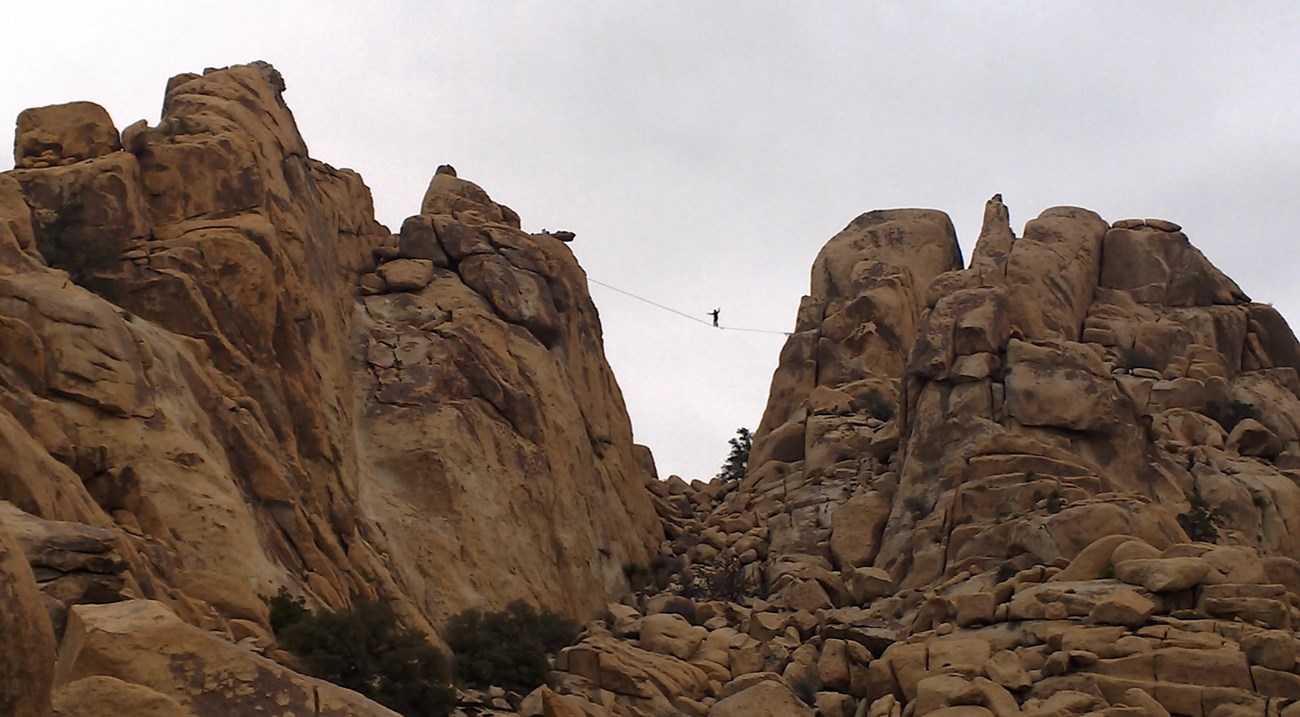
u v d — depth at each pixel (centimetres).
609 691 4506
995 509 5588
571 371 6247
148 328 4269
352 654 3766
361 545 4616
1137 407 6072
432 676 3909
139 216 4741
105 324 3956
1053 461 5750
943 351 6294
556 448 5731
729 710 4450
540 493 5488
